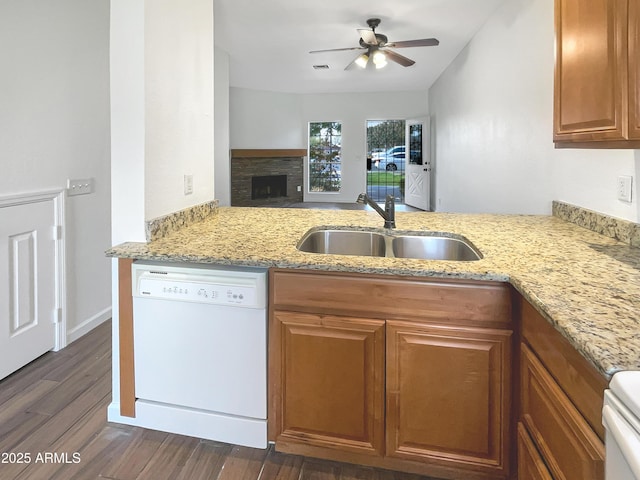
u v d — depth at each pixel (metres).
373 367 1.56
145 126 1.80
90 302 3.06
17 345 2.45
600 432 0.84
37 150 2.51
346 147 9.63
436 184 7.95
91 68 2.92
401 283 1.50
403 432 1.56
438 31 4.86
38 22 2.47
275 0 3.96
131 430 1.91
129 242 1.83
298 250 1.75
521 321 1.40
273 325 1.66
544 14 2.89
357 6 4.11
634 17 1.16
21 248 2.45
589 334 0.90
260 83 8.26
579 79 1.49
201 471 1.68
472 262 1.52
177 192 2.11
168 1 1.97
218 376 1.76
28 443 1.84
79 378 2.40
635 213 1.75
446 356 1.49
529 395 1.28
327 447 1.65
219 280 1.67
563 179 2.50
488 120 4.41
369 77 7.62
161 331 1.79
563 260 1.53
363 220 2.40
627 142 1.24
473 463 1.51
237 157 8.74
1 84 2.26
